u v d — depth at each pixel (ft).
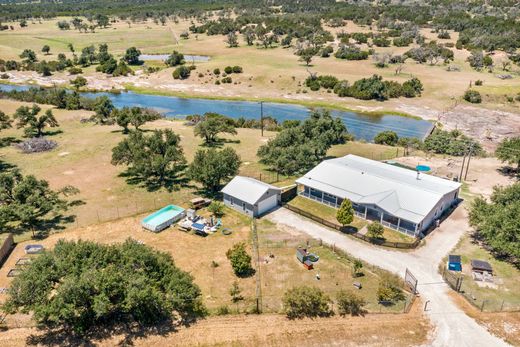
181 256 153.48
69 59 574.56
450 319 123.44
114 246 125.90
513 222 145.48
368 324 121.08
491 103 386.52
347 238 167.63
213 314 124.47
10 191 184.14
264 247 159.94
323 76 452.35
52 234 168.25
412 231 168.45
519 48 567.59
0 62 554.05
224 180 216.13
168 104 415.85
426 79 451.12
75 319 113.39
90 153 263.90
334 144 290.15
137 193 207.62
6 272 142.31
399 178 196.95
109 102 341.21
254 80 468.75
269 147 241.96
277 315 124.57
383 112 375.86
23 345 111.55
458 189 197.67
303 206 195.21
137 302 111.75
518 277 143.33
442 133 284.41
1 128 303.89
